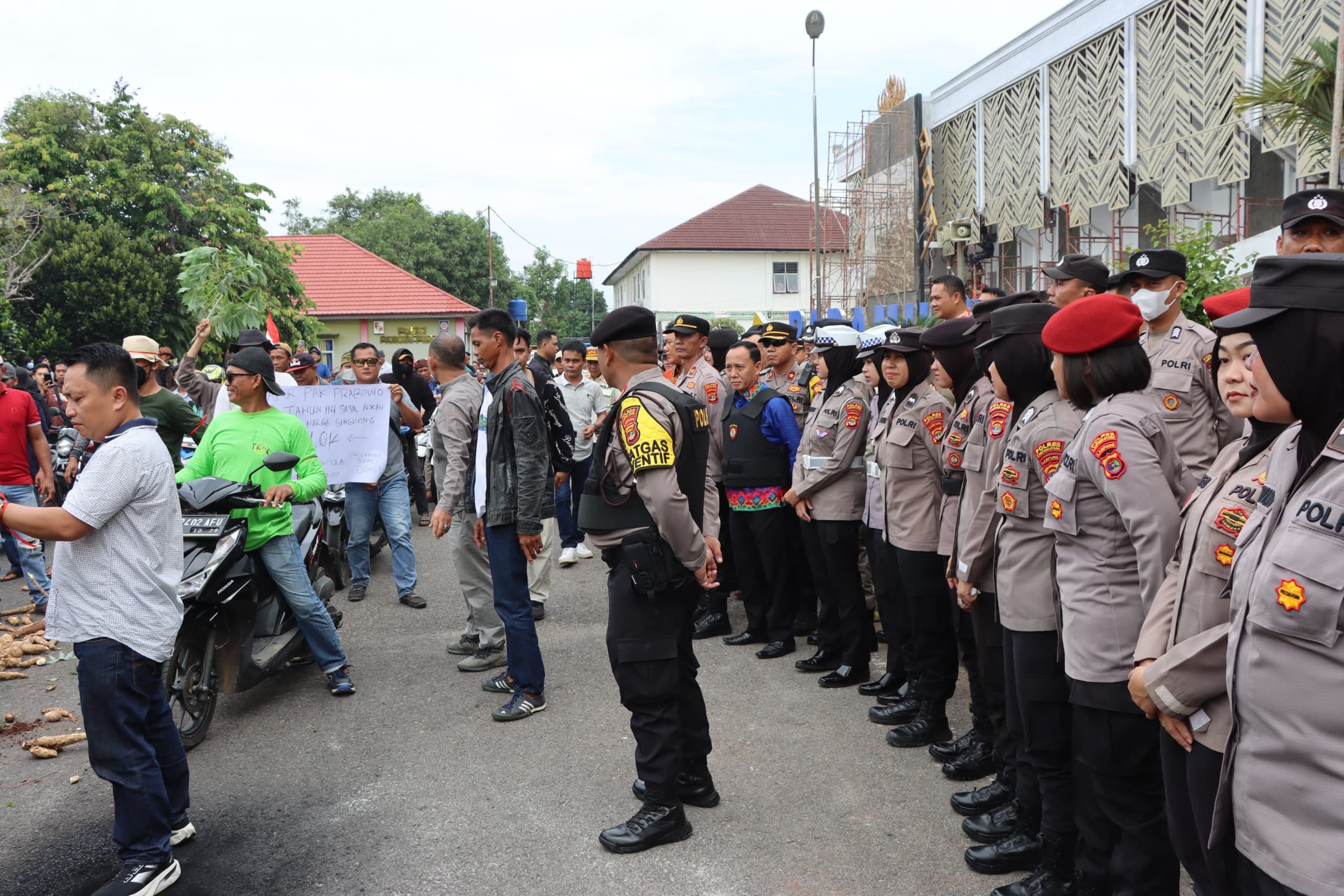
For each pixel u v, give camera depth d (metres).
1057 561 2.69
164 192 23.56
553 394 6.14
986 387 3.60
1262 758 1.72
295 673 5.48
